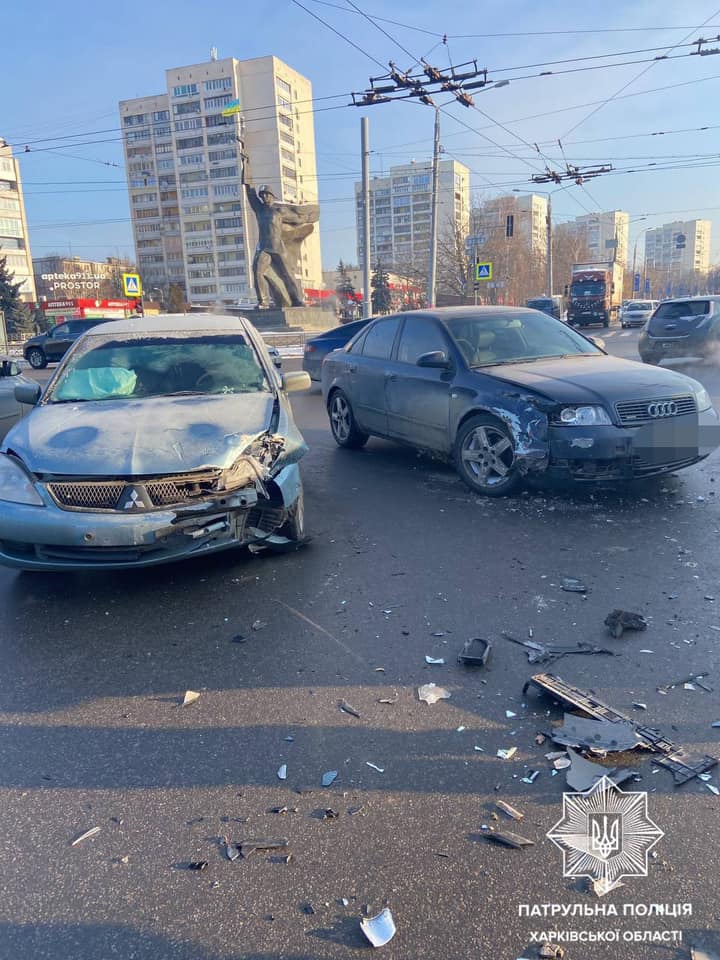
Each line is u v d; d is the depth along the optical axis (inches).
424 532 207.2
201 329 230.8
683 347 634.8
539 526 208.2
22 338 2399.1
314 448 346.0
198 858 87.7
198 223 4229.8
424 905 79.8
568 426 215.9
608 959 72.8
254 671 132.5
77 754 109.8
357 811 94.7
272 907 80.2
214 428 172.1
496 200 3006.9
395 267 3695.9
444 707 118.1
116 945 76.1
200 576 179.3
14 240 3614.7
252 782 101.5
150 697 125.3
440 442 261.4
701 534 195.0
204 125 4033.0
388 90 897.5
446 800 96.2
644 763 102.0
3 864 88.1
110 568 156.4
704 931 75.7
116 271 4463.6
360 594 164.7
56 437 169.5
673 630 141.2
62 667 137.6
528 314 288.2
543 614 150.8
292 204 1310.3
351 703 120.4
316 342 558.3
